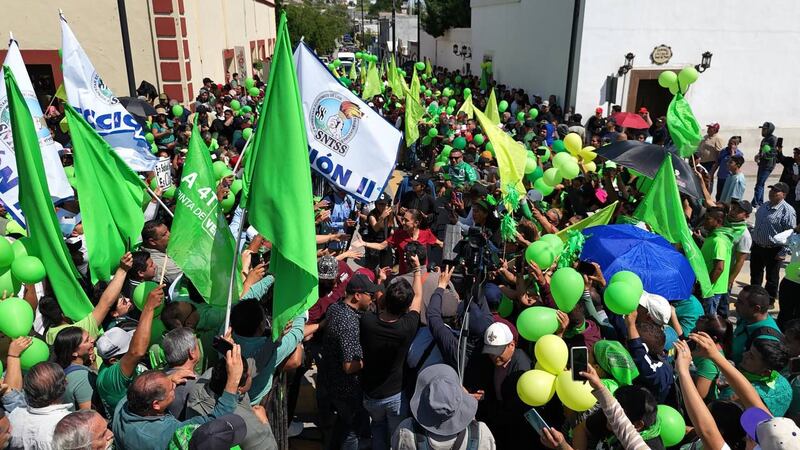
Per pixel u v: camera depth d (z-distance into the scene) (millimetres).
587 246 5344
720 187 12242
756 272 8039
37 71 15867
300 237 3537
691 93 18125
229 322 3891
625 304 3947
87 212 5027
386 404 4281
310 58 5387
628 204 7656
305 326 5121
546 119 15742
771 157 12484
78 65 6684
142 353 3631
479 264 6281
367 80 20141
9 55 5844
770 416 3072
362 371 4367
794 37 17922
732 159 10414
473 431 3346
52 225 4547
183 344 3580
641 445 3047
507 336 3906
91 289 5680
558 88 19312
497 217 7250
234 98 18219
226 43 25188
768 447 2609
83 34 15828
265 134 3574
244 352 3902
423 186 9016
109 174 5105
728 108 18391
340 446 4637
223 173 7863
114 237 5164
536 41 21125
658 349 4031
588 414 3523
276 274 3746
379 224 7930
